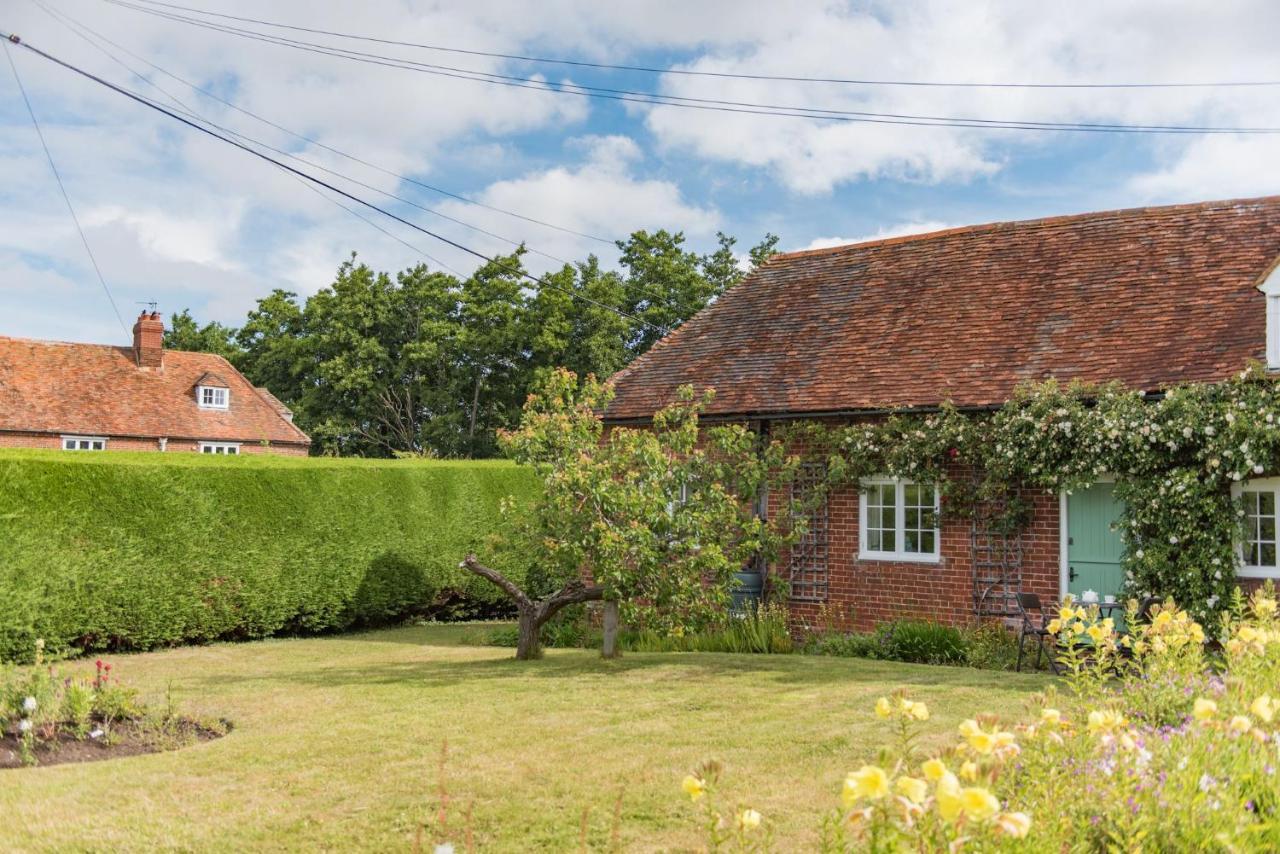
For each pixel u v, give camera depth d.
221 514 16.25
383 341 54.12
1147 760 4.61
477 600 20.75
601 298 46.44
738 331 19.66
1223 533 12.45
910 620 15.17
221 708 10.19
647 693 10.66
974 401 14.76
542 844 6.00
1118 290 15.86
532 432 13.33
